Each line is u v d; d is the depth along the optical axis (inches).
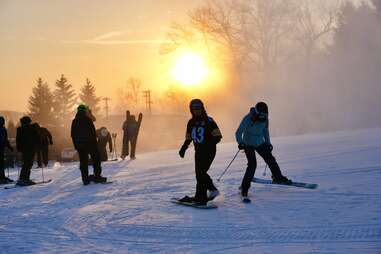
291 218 277.9
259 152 354.6
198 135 321.1
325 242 229.3
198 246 237.5
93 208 341.1
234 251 225.3
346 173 417.4
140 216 307.4
